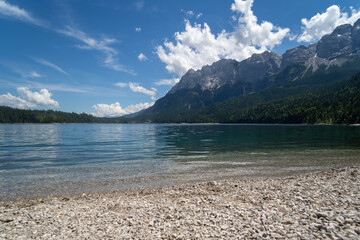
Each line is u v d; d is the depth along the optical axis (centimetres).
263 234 691
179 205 1063
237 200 1109
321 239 646
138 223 849
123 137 6412
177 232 750
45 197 1287
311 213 852
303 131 7819
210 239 685
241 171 1898
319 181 1430
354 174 1555
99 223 864
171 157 2647
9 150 3450
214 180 1623
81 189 1438
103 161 2428
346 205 927
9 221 903
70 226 838
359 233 660
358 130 7862
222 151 3092
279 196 1128
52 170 1986
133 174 1828
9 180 1647
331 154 2678
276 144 3853
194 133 8044
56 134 8100
